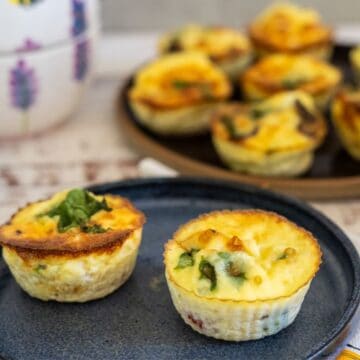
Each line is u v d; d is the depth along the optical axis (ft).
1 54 1.96
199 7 2.97
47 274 1.57
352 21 3.03
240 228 1.60
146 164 2.00
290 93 2.13
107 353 1.50
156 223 1.77
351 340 1.53
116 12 2.95
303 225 1.72
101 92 2.43
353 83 2.45
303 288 1.50
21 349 1.51
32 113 2.08
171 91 2.17
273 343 1.51
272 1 2.98
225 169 2.04
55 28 1.98
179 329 1.54
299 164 1.99
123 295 1.61
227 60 2.42
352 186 1.93
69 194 1.64
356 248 1.71
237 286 1.49
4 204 1.94
